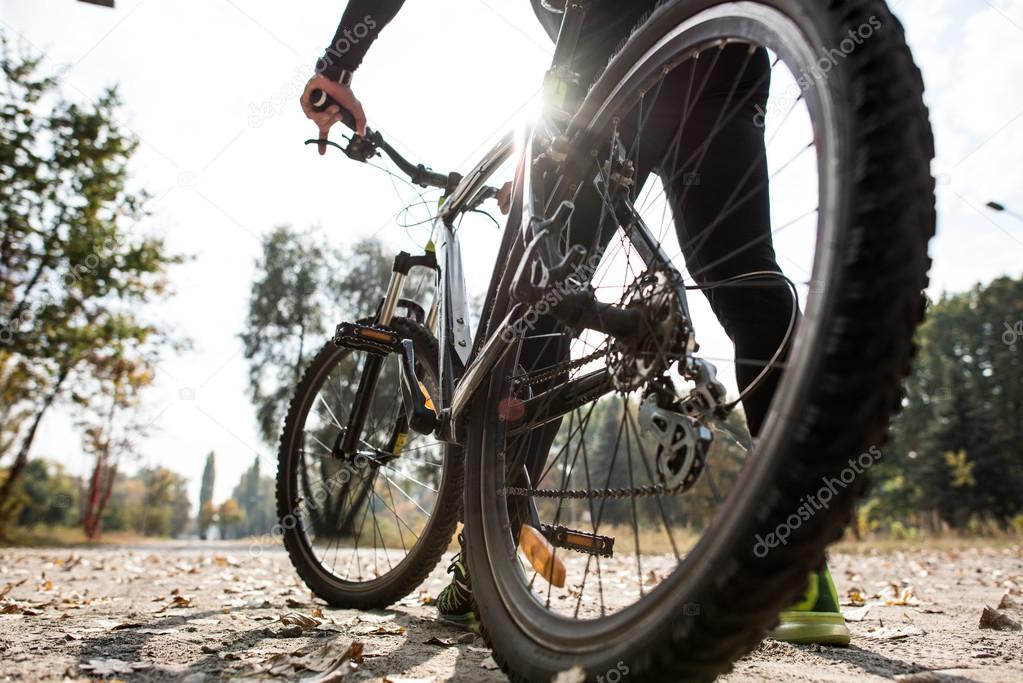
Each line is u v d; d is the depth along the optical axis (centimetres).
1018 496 4694
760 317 156
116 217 1769
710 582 87
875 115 85
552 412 156
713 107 165
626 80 144
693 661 91
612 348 138
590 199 160
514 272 173
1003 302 7250
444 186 238
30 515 3244
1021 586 431
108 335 1772
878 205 81
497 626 142
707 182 165
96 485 3284
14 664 154
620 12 173
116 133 1745
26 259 1695
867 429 79
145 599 301
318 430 276
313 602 277
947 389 5069
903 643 197
